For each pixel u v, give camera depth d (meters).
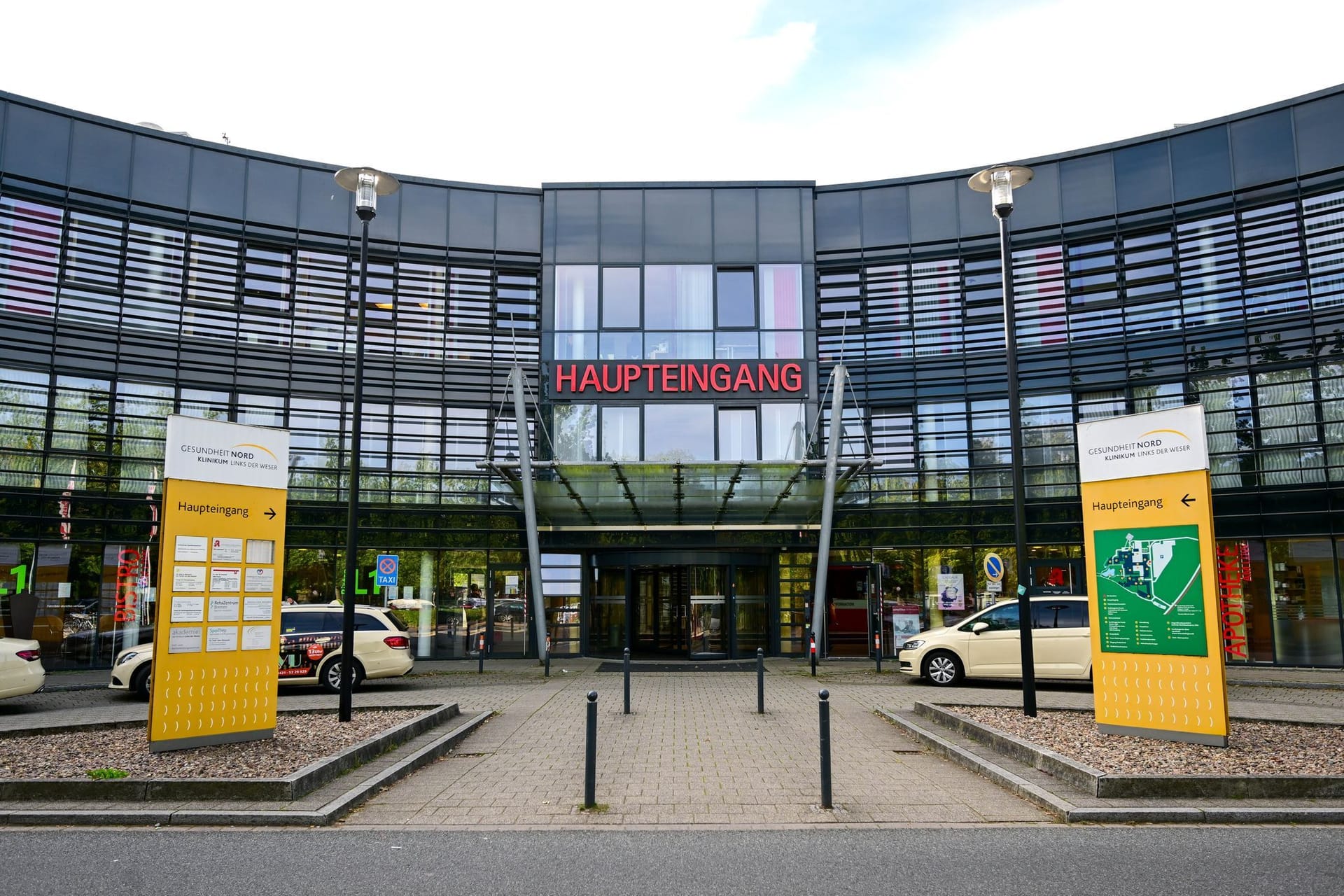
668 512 21.73
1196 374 20.61
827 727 7.90
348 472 21.73
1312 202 19.94
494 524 22.23
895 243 23.30
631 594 22.23
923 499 22.36
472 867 6.12
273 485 10.26
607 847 6.64
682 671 18.98
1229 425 20.14
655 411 22.55
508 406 22.69
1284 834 6.91
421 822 7.38
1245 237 20.53
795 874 5.98
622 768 9.41
